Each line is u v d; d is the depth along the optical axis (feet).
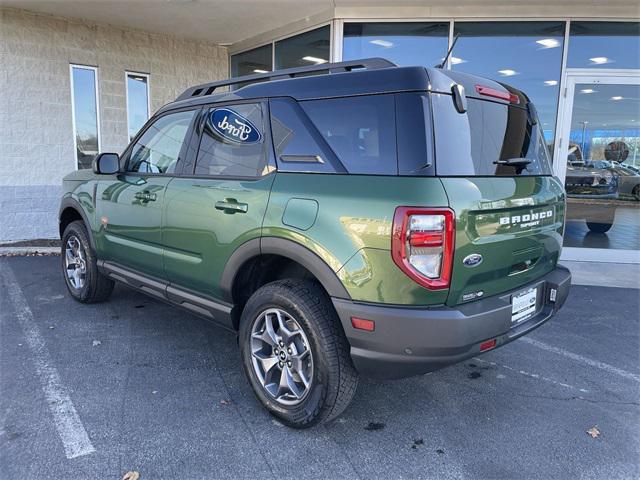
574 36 21.75
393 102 7.69
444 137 7.50
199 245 10.08
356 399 9.93
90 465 7.63
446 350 7.18
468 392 10.33
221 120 10.23
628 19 21.25
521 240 8.44
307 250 7.98
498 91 9.12
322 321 8.09
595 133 22.44
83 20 24.44
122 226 12.50
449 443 8.46
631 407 9.80
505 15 21.58
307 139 8.59
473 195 7.43
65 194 15.48
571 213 22.86
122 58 25.98
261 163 9.18
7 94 22.84
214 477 7.45
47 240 24.54
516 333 8.29
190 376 10.66
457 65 22.53
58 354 11.64
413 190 7.09
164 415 9.09
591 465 7.91
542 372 11.34
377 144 7.72
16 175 23.56
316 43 23.88
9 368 10.86
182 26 25.39
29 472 7.45
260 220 8.70
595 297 17.33
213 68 29.30
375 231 7.23
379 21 22.25
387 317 7.22
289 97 9.05
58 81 24.21
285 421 8.75
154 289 11.76
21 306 15.10
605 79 21.90
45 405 9.32
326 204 7.83
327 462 7.87
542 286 9.35
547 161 10.47
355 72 8.29
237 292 9.69
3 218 23.45
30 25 23.07
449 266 7.13
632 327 14.35
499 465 7.89
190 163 10.75
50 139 24.34
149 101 27.20
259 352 9.27
